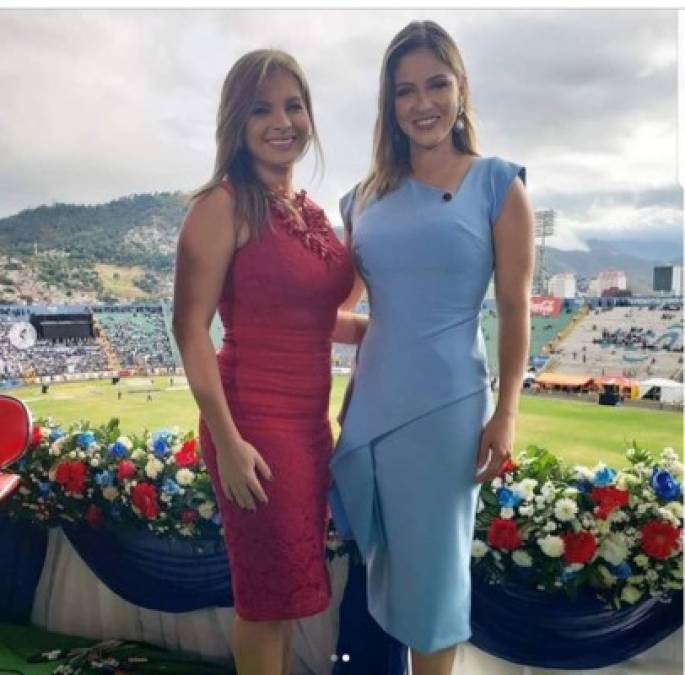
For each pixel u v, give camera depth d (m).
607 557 1.54
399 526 1.36
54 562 2.14
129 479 1.90
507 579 1.63
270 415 1.34
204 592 1.90
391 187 1.39
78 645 2.04
